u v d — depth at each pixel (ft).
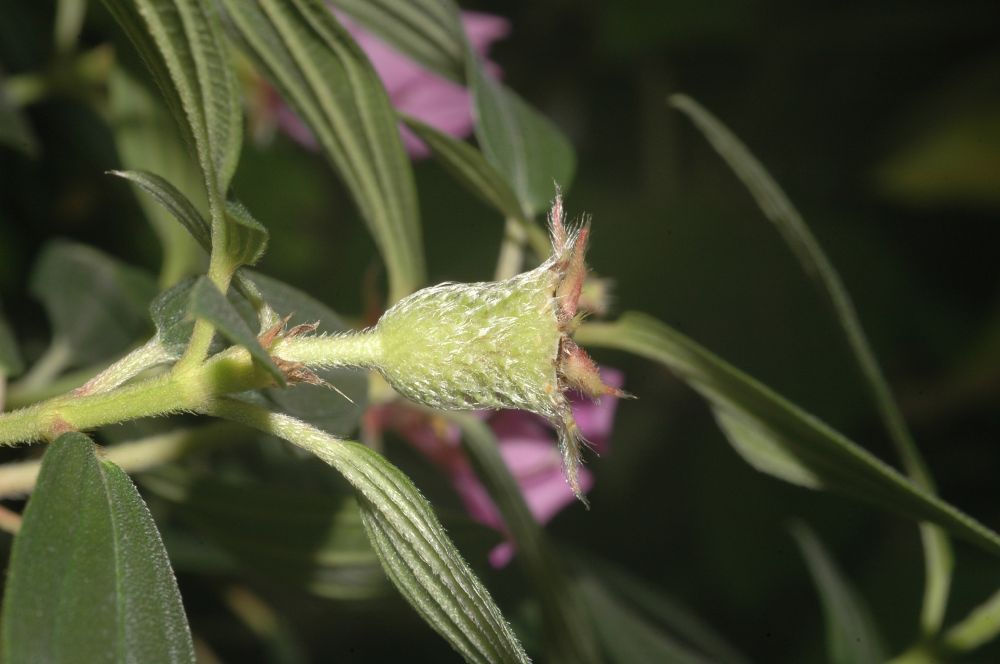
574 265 0.45
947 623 1.04
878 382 0.56
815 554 0.72
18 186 0.70
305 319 0.50
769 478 1.13
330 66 0.51
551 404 0.45
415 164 1.08
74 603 0.40
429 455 0.63
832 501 1.12
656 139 1.17
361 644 0.87
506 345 0.44
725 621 1.10
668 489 1.13
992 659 0.87
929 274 1.23
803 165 1.24
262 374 0.44
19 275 0.70
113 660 0.40
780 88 1.22
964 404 1.18
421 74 0.65
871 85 1.23
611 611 0.70
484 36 0.67
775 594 1.11
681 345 0.54
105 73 0.67
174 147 0.62
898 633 1.05
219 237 0.44
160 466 0.58
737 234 1.15
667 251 1.14
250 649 0.82
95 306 0.63
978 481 1.17
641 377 1.12
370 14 0.58
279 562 0.60
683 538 1.12
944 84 1.22
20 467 0.47
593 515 1.12
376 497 0.44
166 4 0.42
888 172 1.20
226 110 0.42
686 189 1.18
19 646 0.39
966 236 1.22
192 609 0.79
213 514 0.59
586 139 1.18
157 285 0.63
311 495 0.58
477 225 1.07
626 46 1.14
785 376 1.13
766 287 1.14
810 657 1.07
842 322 0.55
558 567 0.59
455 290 0.45
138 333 0.63
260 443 0.68
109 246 0.73
